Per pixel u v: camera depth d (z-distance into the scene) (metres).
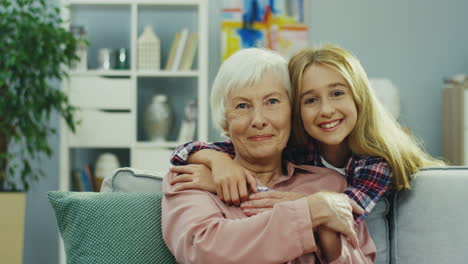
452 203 1.23
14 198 2.73
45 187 3.55
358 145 1.35
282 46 3.65
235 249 1.02
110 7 3.26
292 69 1.34
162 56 3.27
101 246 1.16
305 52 1.37
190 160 1.35
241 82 1.20
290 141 1.44
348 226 1.06
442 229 1.22
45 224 3.54
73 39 2.93
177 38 3.26
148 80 3.25
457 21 3.80
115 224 1.18
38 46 2.83
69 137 3.13
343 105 1.30
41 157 3.54
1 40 2.76
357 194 1.25
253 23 3.64
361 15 3.76
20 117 2.90
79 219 1.19
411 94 3.77
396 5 3.77
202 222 1.08
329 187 1.30
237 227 1.04
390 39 3.77
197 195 1.16
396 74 3.77
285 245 1.01
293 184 1.31
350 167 1.39
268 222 1.03
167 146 3.18
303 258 1.11
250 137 1.23
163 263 1.17
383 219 1.30
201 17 3.18
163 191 1.26
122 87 3.17
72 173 3.17
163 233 1.16
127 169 1.40
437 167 1.31
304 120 1.34
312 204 1.06
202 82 3.18
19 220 2.74
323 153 1.46
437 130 3.75
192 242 1.07
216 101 1.28
